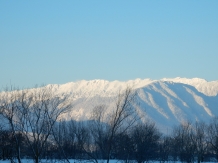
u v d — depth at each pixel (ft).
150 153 485.56
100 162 338.75
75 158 386.93
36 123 310.04
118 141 406.82
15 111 310.24
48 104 321.52
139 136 484.33
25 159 380.58
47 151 369.50
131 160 435.12
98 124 353.31
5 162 376.07
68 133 458.09
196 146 605.31
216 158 647.97
